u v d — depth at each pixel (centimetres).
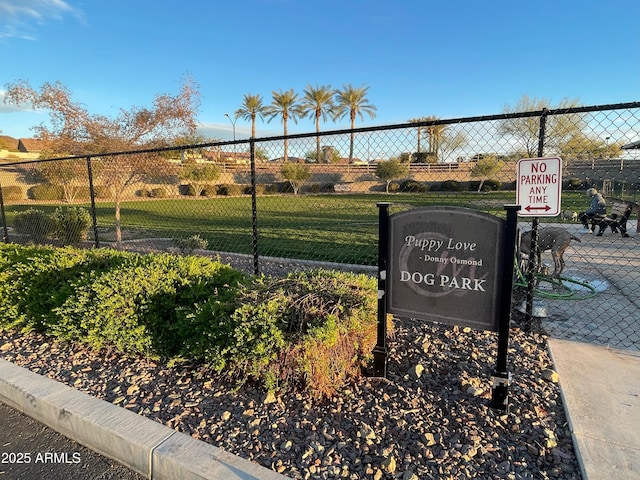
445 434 223
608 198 1444
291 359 256
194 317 299
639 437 215
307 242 930
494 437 221
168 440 219
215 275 385
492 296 243
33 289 395
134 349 323
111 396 271
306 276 338
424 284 262
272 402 258
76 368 316
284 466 201
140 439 220
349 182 2700
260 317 267
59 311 341
